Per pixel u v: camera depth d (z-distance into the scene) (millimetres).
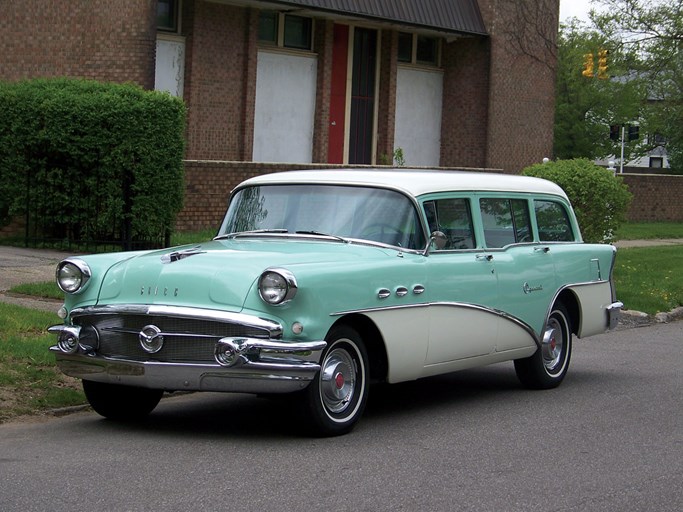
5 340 9227
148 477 6004
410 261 7715
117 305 6953
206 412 8117
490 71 30328
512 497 5867
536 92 31750
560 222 9891
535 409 8578
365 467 6406
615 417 8320
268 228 8195
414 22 28359
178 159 17141
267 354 6574
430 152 31297
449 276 8023
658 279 18297
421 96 30812
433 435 7434
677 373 10617
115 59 22578
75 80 17578
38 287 12648
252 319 6574
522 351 9039
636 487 6199
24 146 17062
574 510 5668
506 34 30562
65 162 17047
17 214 17656
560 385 9789
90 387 7500
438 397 9078
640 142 54312
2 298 12094
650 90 49031
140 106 16625
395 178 8164
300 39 27500
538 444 7262
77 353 7090
